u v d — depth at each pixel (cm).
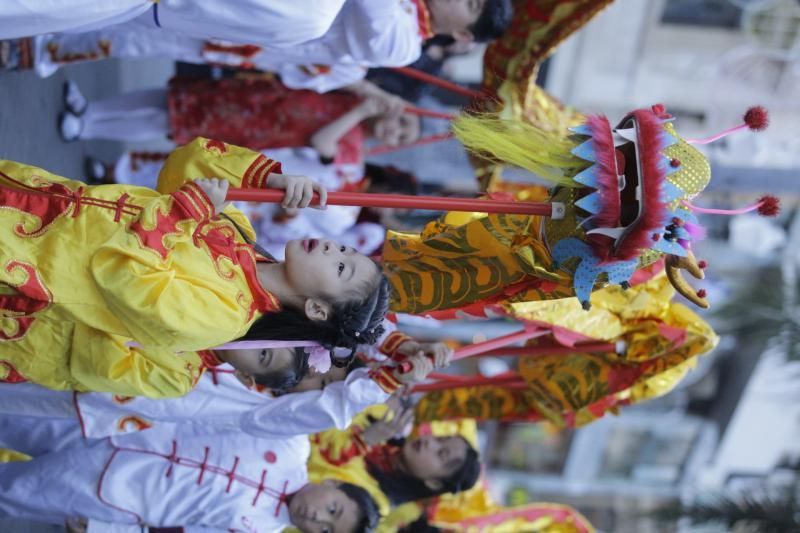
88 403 512
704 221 1209
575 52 1141
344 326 421
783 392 1390
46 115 722
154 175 823
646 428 1483
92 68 875
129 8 400
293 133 732
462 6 602
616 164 385
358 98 733
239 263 407
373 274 428
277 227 753
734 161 1156
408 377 514
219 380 543
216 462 569
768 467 1483
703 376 1438
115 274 364
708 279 1083
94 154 872
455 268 475
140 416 529
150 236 368
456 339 1230
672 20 1124
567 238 411
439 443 688
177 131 744
